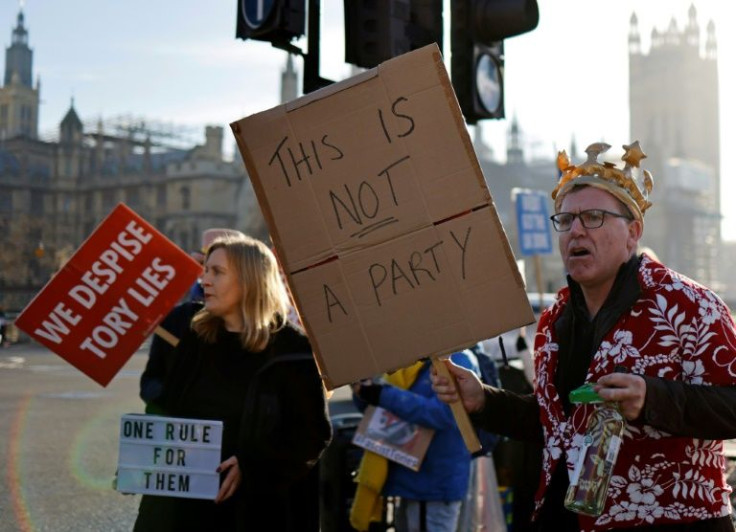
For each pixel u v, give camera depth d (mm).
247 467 3234
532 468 5016
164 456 3246
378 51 4492
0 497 7367
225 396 3326
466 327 2727
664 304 2381
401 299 2764
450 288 2736
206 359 3385
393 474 4445
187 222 112812
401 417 4324
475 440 2715
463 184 2732
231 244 3393
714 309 2363
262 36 4250
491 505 4637
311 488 3484
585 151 2564
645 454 2344
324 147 2799
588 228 2469
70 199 132875
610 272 2477
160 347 4156
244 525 3268
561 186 2582
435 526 4414
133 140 133375
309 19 4406
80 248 4176
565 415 2541
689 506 2342
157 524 3312
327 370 2814
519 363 6207
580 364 2518
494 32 4922
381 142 2766
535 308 11133
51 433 11078
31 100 196375
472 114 5012
